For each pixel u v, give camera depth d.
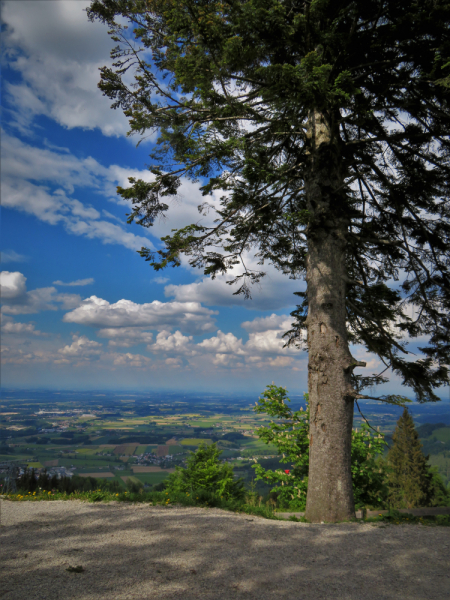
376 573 3.55
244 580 3.29
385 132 8.05
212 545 4.20
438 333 8.39
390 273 9.81
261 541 4.43
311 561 3.83
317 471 6.88
